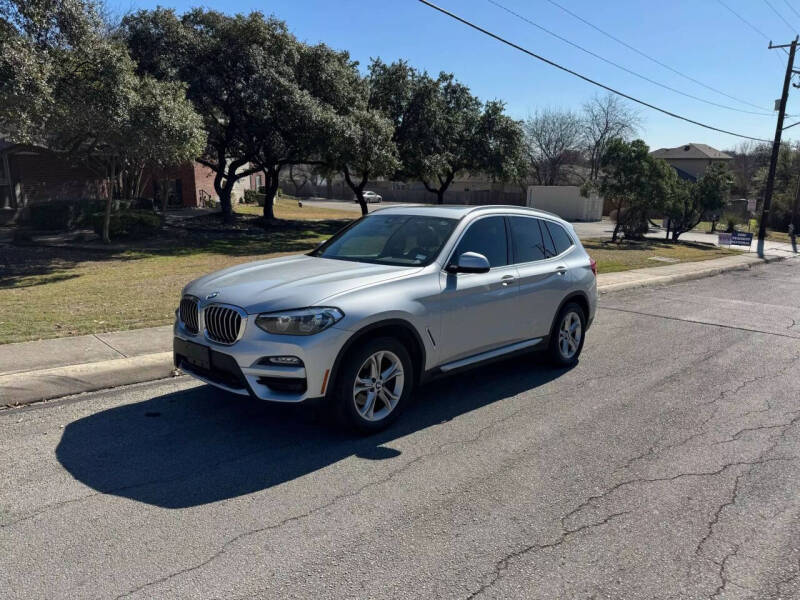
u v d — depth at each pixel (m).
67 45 12.30
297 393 4.03
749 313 10.67
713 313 10.58
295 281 4.43
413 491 3.67
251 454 4.09
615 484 3.86
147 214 18.50
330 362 4.05
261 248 16.94
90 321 7.42
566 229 6.67
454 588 2.74
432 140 26.88
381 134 21.31
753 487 3.87
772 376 6.55
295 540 3.09
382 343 4.35
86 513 3.27
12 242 16.58
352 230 5.86
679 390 5.95
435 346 4.75
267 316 4.02
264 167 24.22
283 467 3.92
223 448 4.17
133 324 7.30
